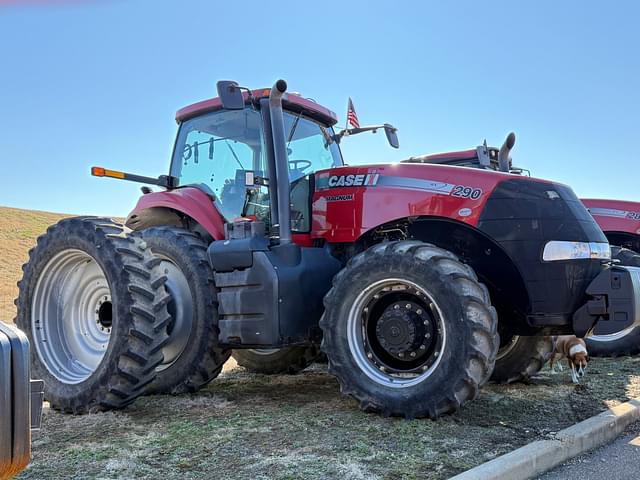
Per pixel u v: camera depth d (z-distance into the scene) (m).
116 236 4.20
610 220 7.21
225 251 4.33
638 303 3.72
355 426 3.49
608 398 4.29
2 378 1.62
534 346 4.79
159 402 4.32
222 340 4.36
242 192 4.80
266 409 4.04
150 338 3.94
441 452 2.99
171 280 4.73
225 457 2.95
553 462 3.00
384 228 4.38
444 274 3.56
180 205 4.99
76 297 4.48
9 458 1.62
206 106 5.09
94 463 2.87
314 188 4.66
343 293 3.88
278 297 4.11
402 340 3.73
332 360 3.86
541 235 3.92
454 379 3.45
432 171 4.21
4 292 13.54
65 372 4.25
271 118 4.45
